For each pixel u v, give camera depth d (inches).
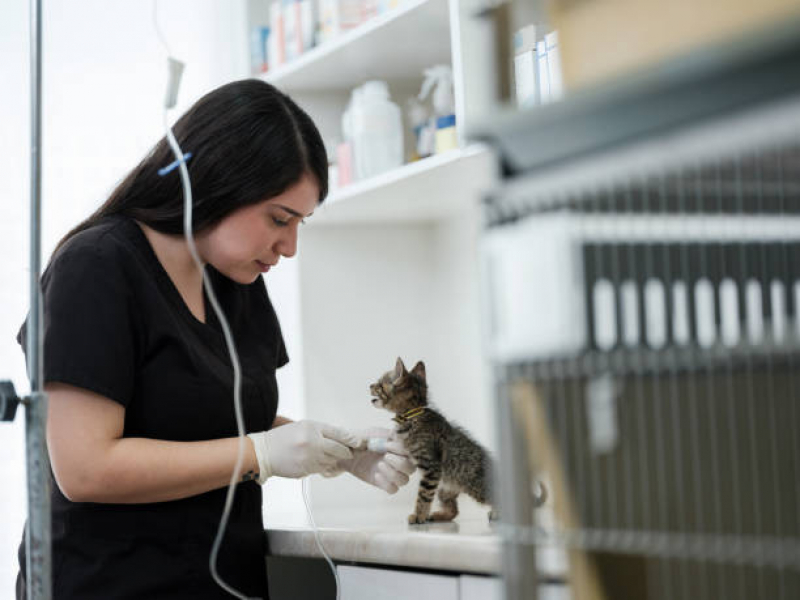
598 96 30.5
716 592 32.7
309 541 61.8
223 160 57.4
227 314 64.6
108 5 103.4
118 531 55.5
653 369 32.6
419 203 94.1
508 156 35.0
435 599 53.9
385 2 84.6
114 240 56.7
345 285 102.0
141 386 56.7
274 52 98.1
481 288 35.1
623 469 33.3
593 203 33.1
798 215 30.5
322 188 61.9
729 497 31.6
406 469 65.4
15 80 99.1
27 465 42.5
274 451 58.8
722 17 28.9
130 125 103.0
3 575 91.9
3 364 94.7
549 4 34.2
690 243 31.9
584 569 34.1
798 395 30.1
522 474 34.3
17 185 97.8
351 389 100.7
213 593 57.8
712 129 28.7
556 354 33.9
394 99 97.1
